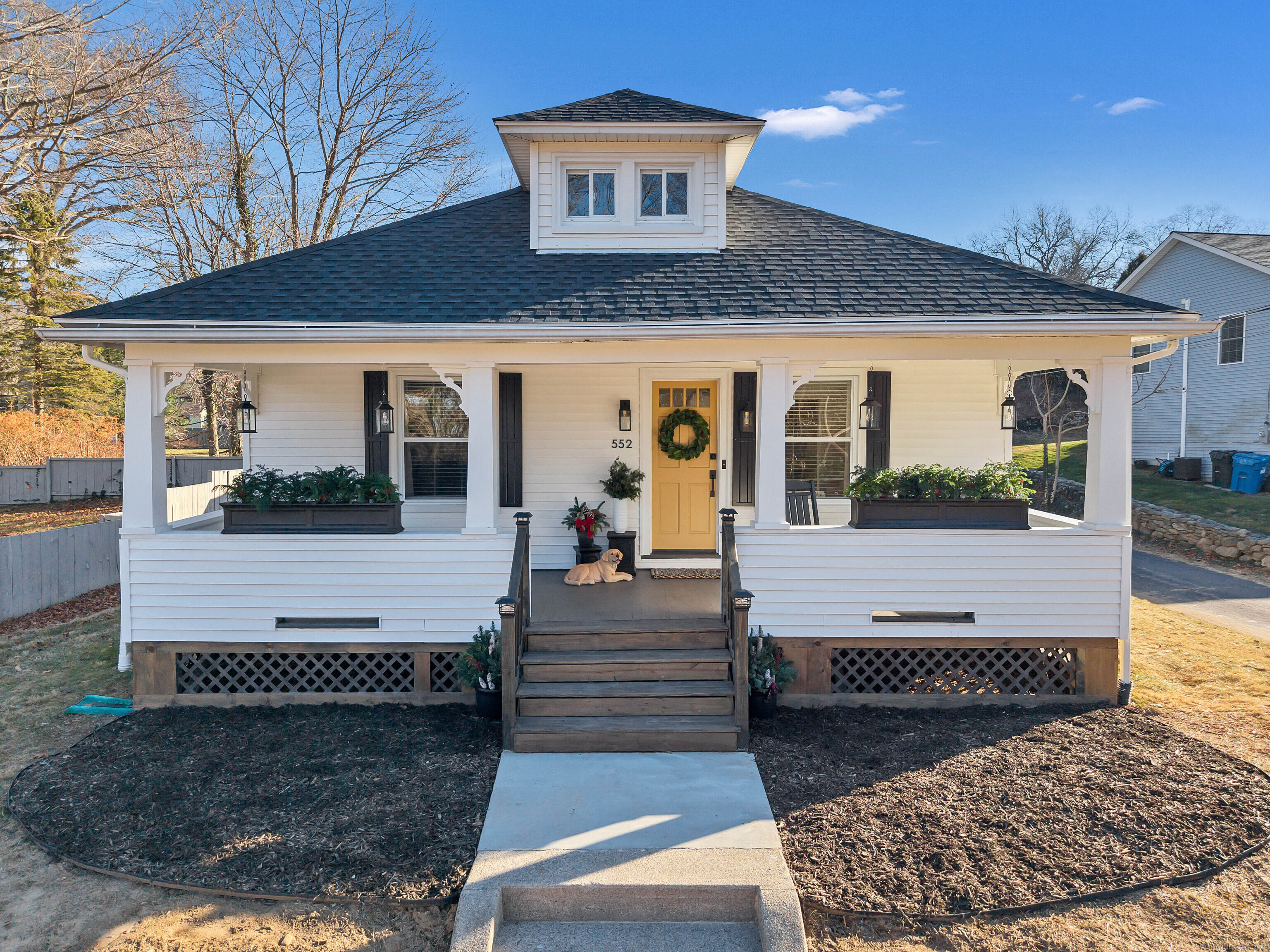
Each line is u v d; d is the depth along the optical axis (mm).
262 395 9438
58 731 6652
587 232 8727
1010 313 6988
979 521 7230
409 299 7383
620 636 6758
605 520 9531
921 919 4059
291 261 8156
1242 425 19688
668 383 9664
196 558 7125
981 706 7242
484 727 6680
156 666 7207
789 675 6871
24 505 19016
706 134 8531
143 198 19078
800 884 4309
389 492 7270
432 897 4195
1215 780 5613
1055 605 7180
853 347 7129
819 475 9711
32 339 25578
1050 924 4031
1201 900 4234
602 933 4098
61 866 4586
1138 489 19719
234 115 22016
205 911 4160
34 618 10492
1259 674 8180
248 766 5883
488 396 7152
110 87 14781
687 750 6055
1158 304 7059
